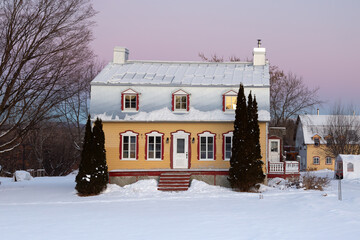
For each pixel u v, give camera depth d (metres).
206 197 22.98
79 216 17.11
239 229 13.88
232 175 25.53
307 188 25.72
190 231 13.66
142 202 21.47
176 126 28.61
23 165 63.06
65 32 27.75
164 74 31.69
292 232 13.27
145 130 28.67
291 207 18.64
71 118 52.50
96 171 24.83
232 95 28.88
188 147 28.50
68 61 28.33
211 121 28.25
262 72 31.80
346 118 55.06
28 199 23.55
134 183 26.75
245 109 25.73
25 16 26.64
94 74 51.19
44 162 62.44
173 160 28.52
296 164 29.16
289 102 54.03
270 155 33.47
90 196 24.34
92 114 28.89
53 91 31.11
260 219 15.71
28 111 34.50
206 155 28.52
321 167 65.00
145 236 13.00
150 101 29.22
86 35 28.59
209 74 31.75
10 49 26.73
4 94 28.23
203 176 27.19
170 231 13.70
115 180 27.30
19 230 14.23
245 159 25.11
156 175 27.30
